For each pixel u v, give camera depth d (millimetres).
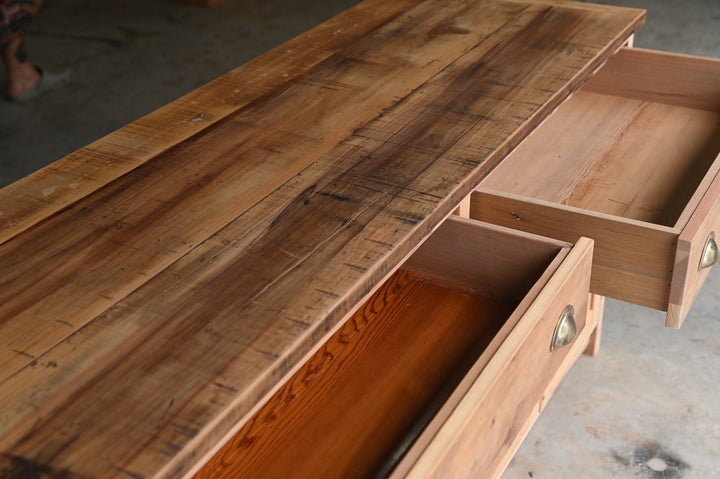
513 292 1246
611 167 1592
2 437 707
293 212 1011
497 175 1592
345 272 897
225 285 884
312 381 1169
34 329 832
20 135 2805
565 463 1465
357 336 1241
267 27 3701
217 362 779
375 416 1111
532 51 1469
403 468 775
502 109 1247
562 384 1639
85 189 1094
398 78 1383
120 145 1210
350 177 1081
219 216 1012
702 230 1152
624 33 1562
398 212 999
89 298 875
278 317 833
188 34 3654
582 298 1127
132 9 4000
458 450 818
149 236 979
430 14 1689
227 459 1048
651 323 1800
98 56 3441
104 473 672
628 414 1559
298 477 1026
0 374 775
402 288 1318
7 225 1021
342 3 3965
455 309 1272
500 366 887
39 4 3061
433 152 1133
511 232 1176
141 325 830
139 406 733
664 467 1443
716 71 1692
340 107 1288
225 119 1271
